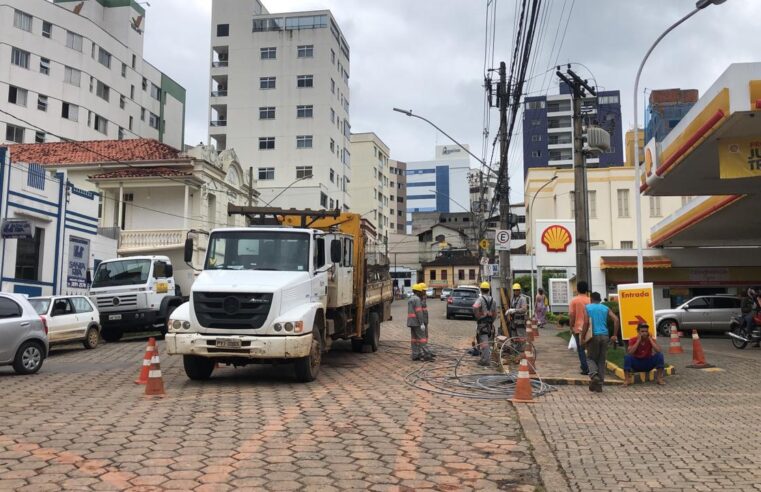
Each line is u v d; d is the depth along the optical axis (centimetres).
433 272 8706
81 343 1788
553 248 2586
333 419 764
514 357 1298
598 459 607
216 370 1231
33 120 5225
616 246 4141
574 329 1124
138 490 484
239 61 6378
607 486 521
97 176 3183
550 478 538
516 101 1594
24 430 680
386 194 9269
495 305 1375
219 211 3559
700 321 2352
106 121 6078
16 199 1961
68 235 2259
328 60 6272
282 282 1030
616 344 1512
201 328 996
